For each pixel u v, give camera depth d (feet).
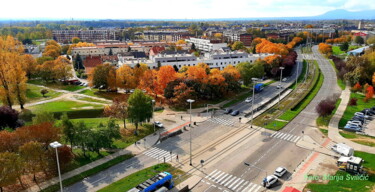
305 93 425.69
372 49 578.25
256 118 321.32
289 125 298.97
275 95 416.46
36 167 191.31
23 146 183.11
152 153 239.09
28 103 370.94
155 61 530.68
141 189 172.55
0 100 353.92
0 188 178.09
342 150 228.84
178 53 628.69
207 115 331.98
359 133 273.95
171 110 350.43
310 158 225.97
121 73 411.34
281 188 185.16
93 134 225.76
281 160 223.71
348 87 455.63
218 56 586.45
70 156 209.67
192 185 189.57
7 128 255.70
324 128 288.92
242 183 192.24
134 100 273.75
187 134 278.46
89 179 199.41
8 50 380.58
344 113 332.60
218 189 185.06
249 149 243.81
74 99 393.29
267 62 532.32
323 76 540.93
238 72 420.77
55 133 209.97
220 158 228.43
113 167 216.33
